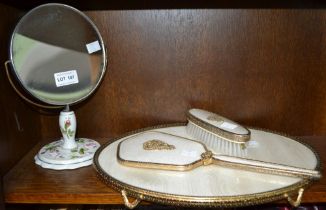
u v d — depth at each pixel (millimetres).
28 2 525
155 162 437
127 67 615
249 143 537
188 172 436
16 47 469
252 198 371
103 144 555
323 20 594
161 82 623
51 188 449
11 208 465
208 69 616
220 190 391
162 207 561
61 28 507
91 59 539
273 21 594
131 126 645
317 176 418
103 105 633
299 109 640
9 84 507
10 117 507
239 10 587
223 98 631
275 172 428
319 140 630
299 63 615
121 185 400
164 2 534
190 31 597
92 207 584
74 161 508
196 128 536
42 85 502
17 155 533
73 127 548
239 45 604
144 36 599
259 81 624
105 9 580
